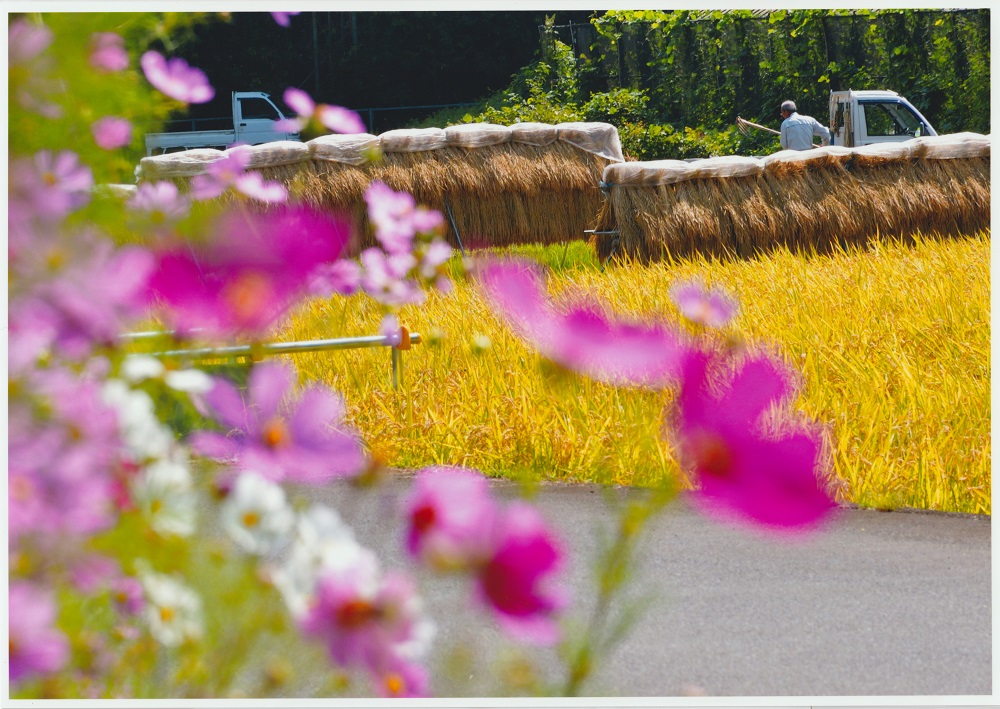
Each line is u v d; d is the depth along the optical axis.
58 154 7.72
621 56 147.50
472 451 25.50
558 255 67.88
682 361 5.78
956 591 18.67
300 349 22.66
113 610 7.65
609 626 16.44
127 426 6.55
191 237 7.91
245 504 6.69
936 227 64.94
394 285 13.59
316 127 9.55
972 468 24.64
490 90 176.50
